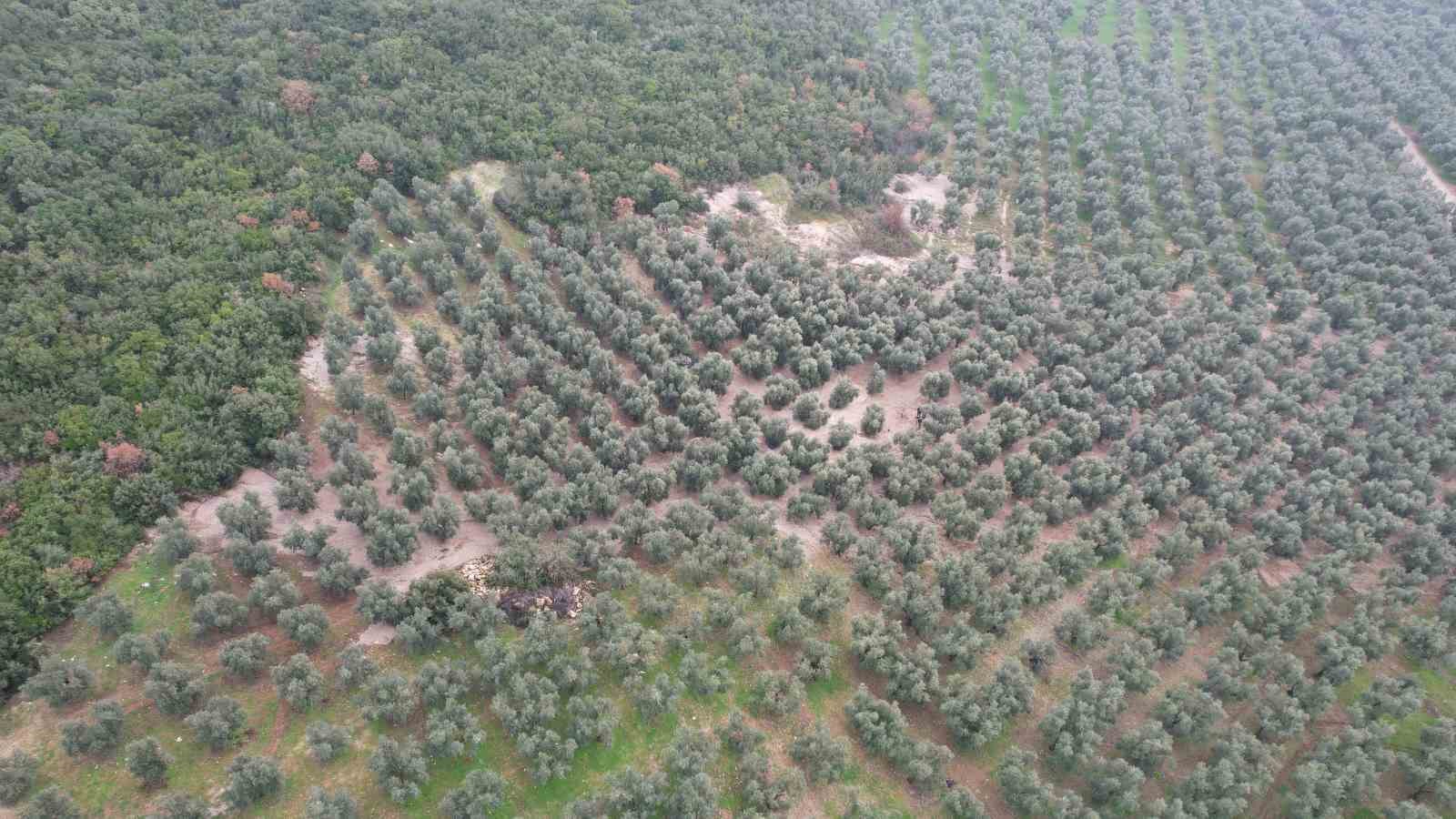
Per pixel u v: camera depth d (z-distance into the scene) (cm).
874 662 6856
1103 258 11662
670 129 12194
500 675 6259
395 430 7900
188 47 10444
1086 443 9106
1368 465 9088
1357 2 18262
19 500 6631
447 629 6638
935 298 11281
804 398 9331
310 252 9169
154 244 8562
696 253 10950
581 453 8156
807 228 12319
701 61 13225
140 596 6556
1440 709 7344
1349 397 9788
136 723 5841
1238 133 14325
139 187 9006
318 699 6012
